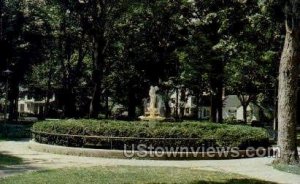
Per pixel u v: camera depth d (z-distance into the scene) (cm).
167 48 4200
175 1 3897
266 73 3812
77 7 3338
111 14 3359
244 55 3541
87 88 6034
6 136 2914
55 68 5700
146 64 4312
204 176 1410
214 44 3716
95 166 1585
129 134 1914
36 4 4112
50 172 1398
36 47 4238
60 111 6519
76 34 4275
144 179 1319
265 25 3041
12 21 3994
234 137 1967
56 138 2036
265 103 6278
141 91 4853
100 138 1925
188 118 6800
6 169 1464
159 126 2073
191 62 3753
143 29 3988
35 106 9775
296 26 1677
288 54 1698
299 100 4562
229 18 3372
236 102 8675
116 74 4756
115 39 3947
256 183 1340
